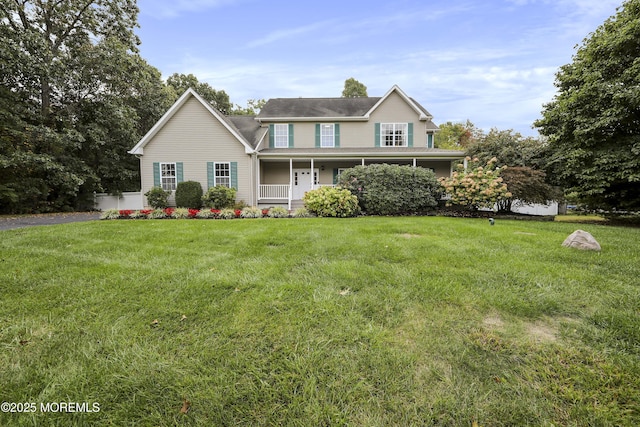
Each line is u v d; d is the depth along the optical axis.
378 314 2.48
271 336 2.15
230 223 7.91
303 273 3.49
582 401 1.57
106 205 16.94
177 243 5.14
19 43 11.98
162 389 1.66
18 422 1.44
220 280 3.18
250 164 13.73
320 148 15.91
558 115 10.13
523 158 13.10
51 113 14.53
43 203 14.34
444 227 6.80
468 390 1.65
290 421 1.47
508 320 2.40
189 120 13.67
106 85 16.23
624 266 3.64
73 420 1.46
